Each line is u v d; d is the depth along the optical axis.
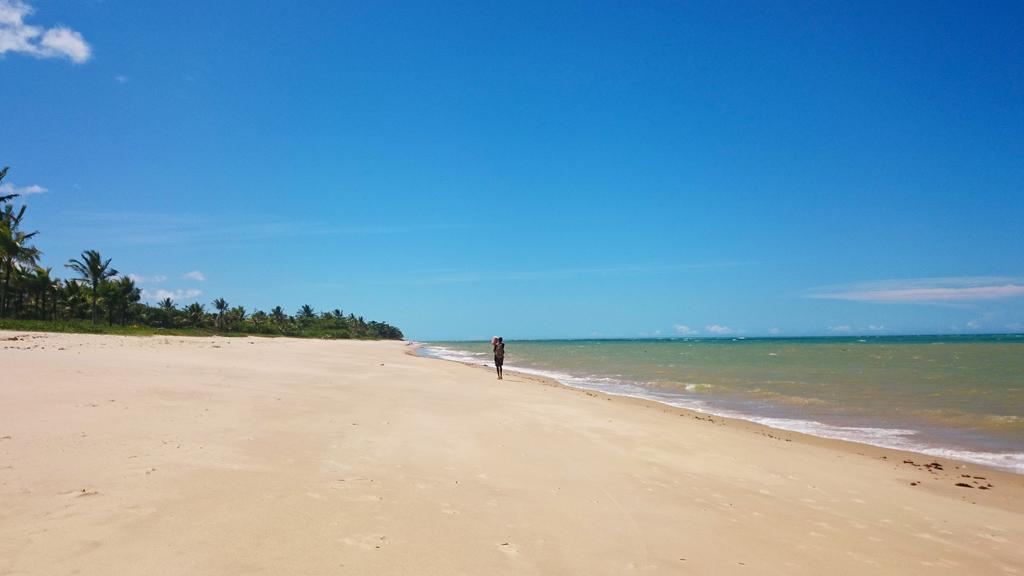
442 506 6.39
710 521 6.65
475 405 15.34
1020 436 14.05
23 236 54.97
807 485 8.82
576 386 26.80
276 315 137.12
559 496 7.21
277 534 5.18
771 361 52.62
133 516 5.36
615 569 5.04
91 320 73.12
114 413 10.15
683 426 13.81
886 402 20.70
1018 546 6.52
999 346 94.88
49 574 4.13
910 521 7.29
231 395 13.62
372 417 12.09
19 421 9.01
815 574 5.33
